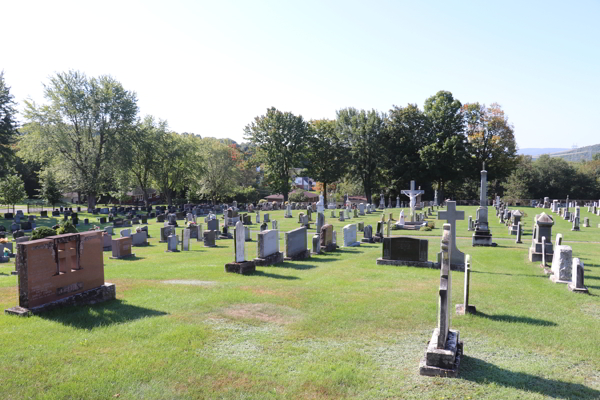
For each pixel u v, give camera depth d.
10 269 19.55
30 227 41.72
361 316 10.39
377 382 7.01
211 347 8.41
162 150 70.25
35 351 7.91
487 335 9.20
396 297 12.25
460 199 90.94
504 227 36.03
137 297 11.88
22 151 59.38
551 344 8.70
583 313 10.91
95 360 7.63
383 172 75.19
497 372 7.36
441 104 72.94
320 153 76.62
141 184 70.50
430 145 69.56
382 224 28.05
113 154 59.72
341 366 7.56
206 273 16.03
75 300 10.75
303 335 9.15
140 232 28.67
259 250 18.02
